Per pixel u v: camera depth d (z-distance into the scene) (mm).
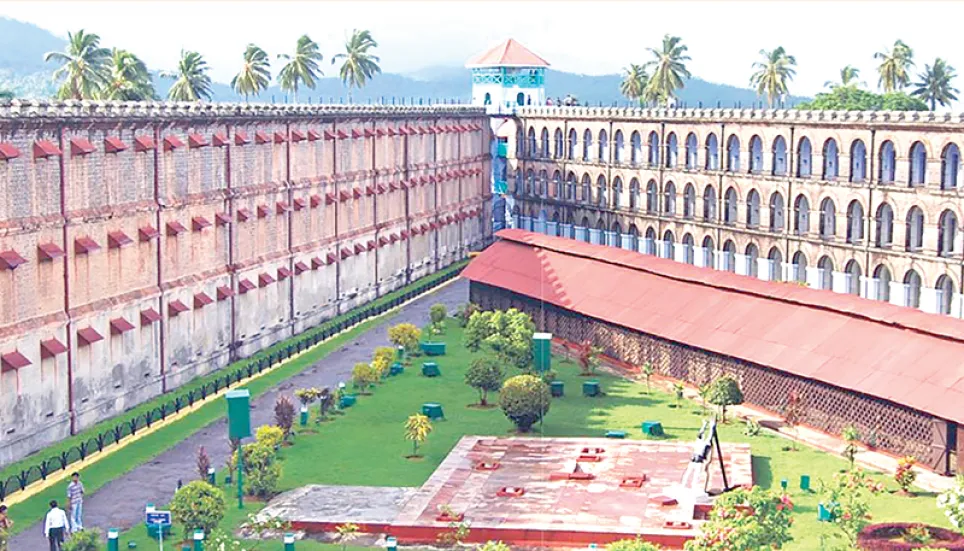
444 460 60406
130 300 69938
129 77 125062
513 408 65500
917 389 60781
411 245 121438
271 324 90188
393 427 67125
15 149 58406
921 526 47844
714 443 61688
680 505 53000
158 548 48469
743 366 73188
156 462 60250
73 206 64375
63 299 63469
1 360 58062
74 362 64438
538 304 96250
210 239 80375
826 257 92312
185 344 76938
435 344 86938
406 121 119625
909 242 84625
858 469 52750
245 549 48562
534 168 134625
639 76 177625
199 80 143500
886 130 85438
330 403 69688
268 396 74562
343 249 103875
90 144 64938
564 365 84750
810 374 67000
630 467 59250
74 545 46438
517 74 150875
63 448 61625
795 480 57438
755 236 99688
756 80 162375
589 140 124875
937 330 64188
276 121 90125
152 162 72688
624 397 74938
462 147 134750
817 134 92438
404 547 50000
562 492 55375
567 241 103438
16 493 54875
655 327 81250
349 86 172375
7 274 58656
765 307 76750
